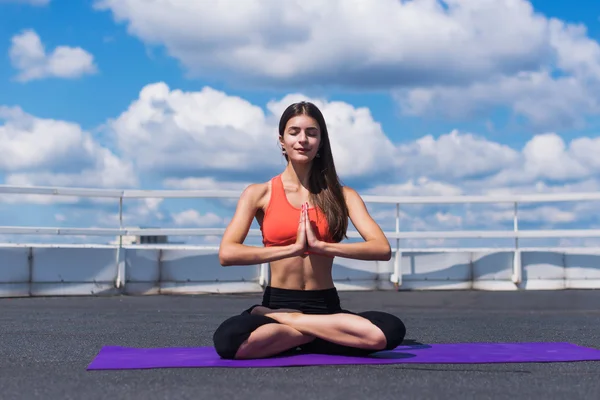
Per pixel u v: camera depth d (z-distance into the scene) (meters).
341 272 9.52
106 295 8.99
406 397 2.88
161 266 9.20
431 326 5.88
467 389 3.07
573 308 7.63
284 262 4.08
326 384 3.15
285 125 4.14
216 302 8.12
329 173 4.18
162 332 5.39
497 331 5.51
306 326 3.91
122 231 9.03
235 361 3.80
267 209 4.14
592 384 3.23
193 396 2.89
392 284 9.63
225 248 3.98
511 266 9.80
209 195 9.12
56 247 8.86
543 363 3.84
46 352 4.30
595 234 9.63
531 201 9.62
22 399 2.87
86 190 8.82
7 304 7.85
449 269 9.74
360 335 3.89
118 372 3.51
